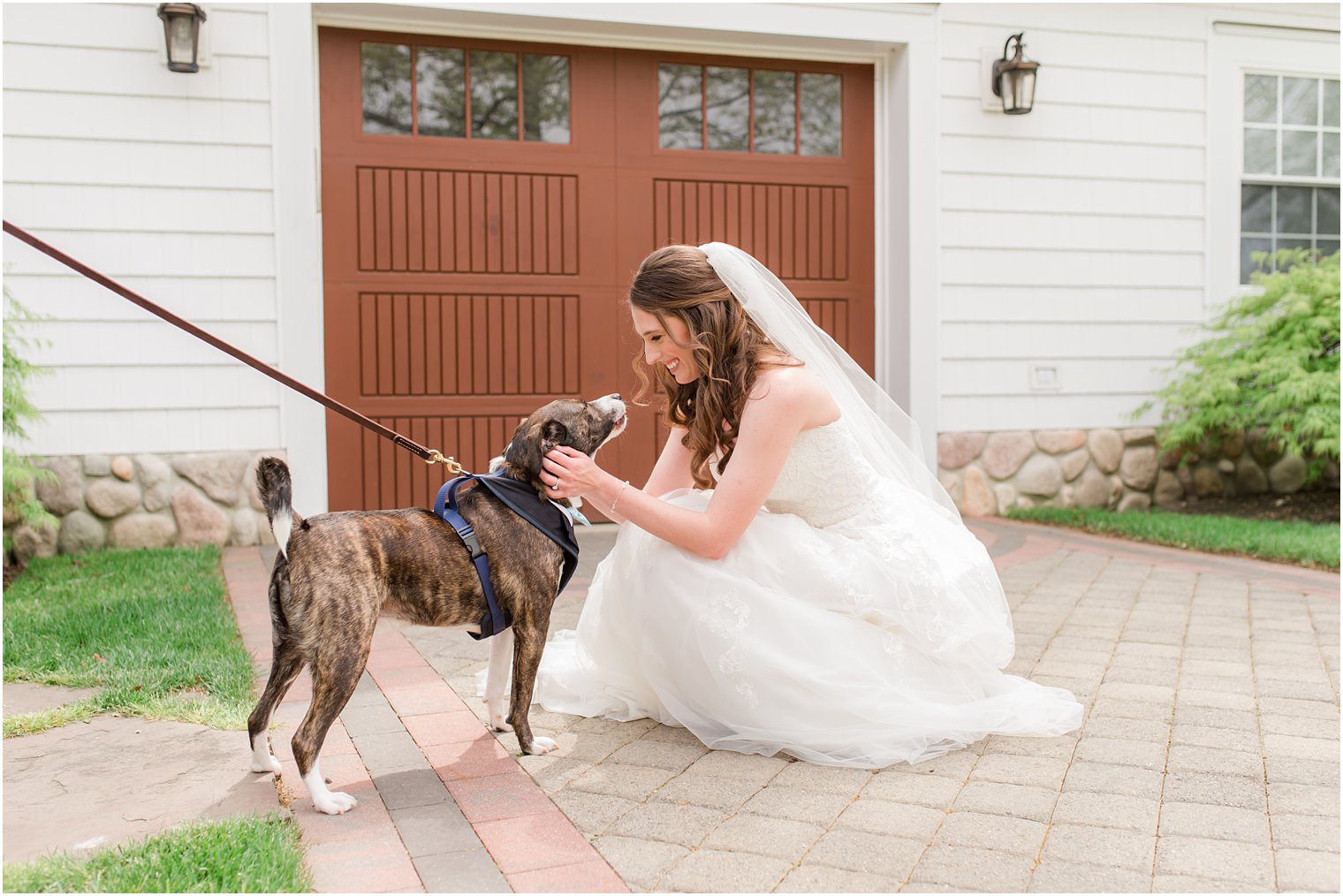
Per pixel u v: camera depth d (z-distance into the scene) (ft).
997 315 22.77
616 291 20.98
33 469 16.30
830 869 6.35
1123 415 23.76
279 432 18.62
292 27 18.26
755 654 8.37
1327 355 22.39
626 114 20.92
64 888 5.92
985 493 22.81
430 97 19.84
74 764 8.16
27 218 17.25
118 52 17.56
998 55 22.25
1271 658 11.30
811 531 9.07
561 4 19.27
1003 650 9.67
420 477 19.95
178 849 6.32
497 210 20.22
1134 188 23.50
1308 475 23.97
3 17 16.92
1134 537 19.85
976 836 6.82
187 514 18.12
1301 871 6.31
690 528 8.54
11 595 13.92
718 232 21.71
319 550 7.34
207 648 11.13
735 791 7.66
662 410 9.92
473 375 20.21
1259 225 24.82
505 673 8.99
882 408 10.95
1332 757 8.26
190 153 17.99
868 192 22.74
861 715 8.41
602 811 7.28
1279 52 24.09
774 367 8.90
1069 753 8.43
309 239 18.58
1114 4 22.97
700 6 20.10
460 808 7.35
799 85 22.12
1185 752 8.41
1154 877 6.23
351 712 9.60
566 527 8.71
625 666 9.46
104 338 17.70
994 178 22.54
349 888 6.10
